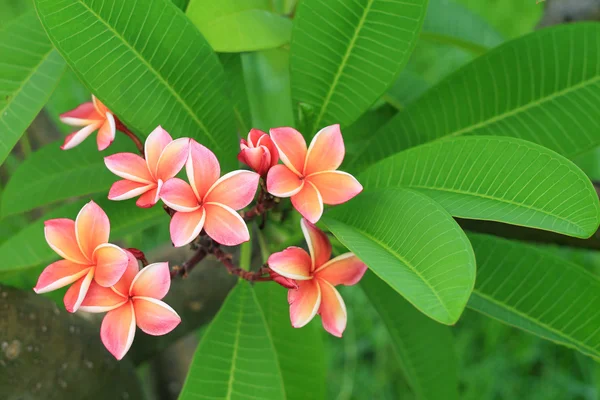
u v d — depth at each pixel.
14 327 0.98
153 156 0.85
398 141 1.03
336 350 2.22
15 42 0.94
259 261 1.14
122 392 1.08
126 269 0.84
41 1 0.86
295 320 0.85
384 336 2.21
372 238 0.85
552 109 0.99
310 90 0.97
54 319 1.02
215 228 0.83
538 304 0.98
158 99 0.92
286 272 0.85
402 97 1.20
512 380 2.18
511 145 0.87
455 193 0.88
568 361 2.19
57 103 1.53
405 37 0.94
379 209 0.86
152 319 0.84
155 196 0.83
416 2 0.92
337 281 0.87
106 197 1.06
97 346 1.07
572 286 0.97
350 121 0.98
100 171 1.12
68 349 1.02
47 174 1.12
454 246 0.79
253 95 1.30
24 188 1.12
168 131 0.93
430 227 0.81
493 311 0.98
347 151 1.17
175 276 0.94
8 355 0.97
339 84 0.97
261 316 0.95
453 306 0.76
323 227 0.93
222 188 0.83
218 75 0.95
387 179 0.92
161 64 0.91
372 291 1.11
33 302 1.01
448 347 1.13
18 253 1.08
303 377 1.07
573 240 1.11
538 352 2.19
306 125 0.98
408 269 0.80
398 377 2.21
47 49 0.95
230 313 0.95
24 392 0.97
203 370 0.92
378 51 0.95
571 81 0.98
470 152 0.88
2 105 0.93
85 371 1.04
